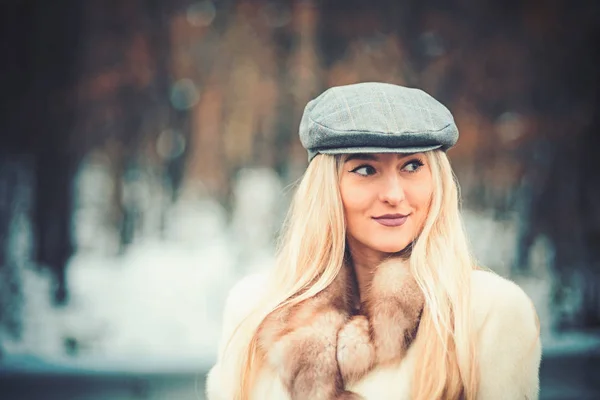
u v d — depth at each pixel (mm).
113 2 15922
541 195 15391
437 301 1636
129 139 16344
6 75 15062
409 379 1632
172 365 9055
